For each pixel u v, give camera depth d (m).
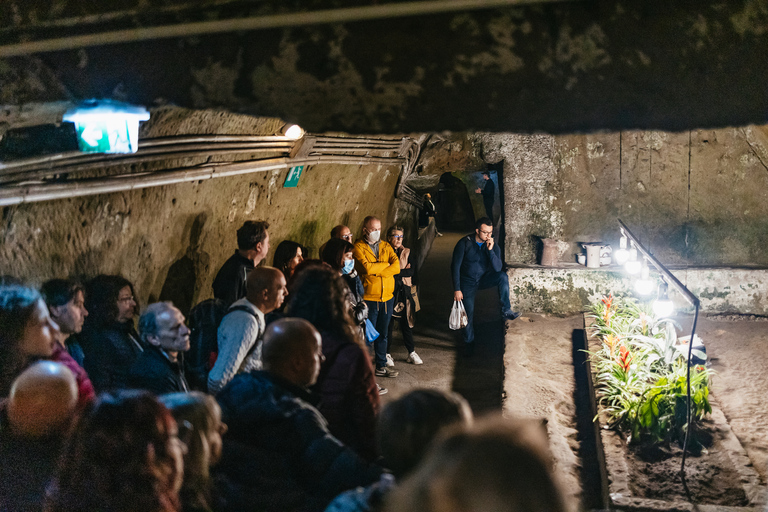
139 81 1.92
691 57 1.67
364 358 2.77
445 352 7.93
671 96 1.70
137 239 3.94
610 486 3.93
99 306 3.23
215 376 3.21
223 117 4.25
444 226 19.83
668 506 3.67
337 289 2.94
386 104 1.83
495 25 1.71
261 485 2.14
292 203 6.16
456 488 0.89
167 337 2.94
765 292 7.71
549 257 8.34
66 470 1.67
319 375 2.76
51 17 1.88
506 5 1.69
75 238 3.40
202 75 1.89
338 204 7.51
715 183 7.95
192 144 4.07
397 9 1.70
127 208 3.74
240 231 4.29
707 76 1.68
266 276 3.39
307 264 4.22
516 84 1.75
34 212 3.08
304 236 6.80
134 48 1.90
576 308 8.20
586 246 8.23
